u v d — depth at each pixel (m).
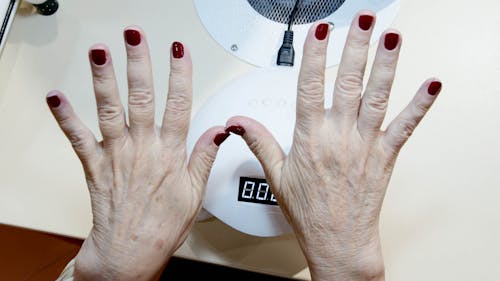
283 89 0.47
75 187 0.53
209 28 0.55
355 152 0.43
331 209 0.44
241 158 0.46
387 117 0.52
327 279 0.46
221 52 0.54
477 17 0.53
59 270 0.83
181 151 0.45
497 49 0.53
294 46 0.53
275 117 0.46
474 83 0.52
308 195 0.44
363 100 0.43
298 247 0.50
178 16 0.56
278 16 0.55
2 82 0.55
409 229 0.50
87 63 0.56
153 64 0.55
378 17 0.53
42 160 0.53
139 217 0.44
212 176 0.47
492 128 0.51
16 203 0.53
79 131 0.43
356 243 0.45
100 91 0.42
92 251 0.45
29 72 0.56
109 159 0.44
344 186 0.44
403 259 0.50
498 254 0.49
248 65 0.54
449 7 0.54
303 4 0.55
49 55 0.56
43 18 0.57
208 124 0.48
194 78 0.54
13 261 0.85
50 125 0.54
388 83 0.42
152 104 0.43
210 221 0.51
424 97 0.42
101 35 0.56
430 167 0.51
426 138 0.51
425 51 0.53
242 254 0.51
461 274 0.49
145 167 0.44
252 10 0.55
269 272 0.50
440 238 0.50
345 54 0.42
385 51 0.41
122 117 0.43
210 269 0.84
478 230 0.50
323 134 0.43
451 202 0.50
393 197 0.51
